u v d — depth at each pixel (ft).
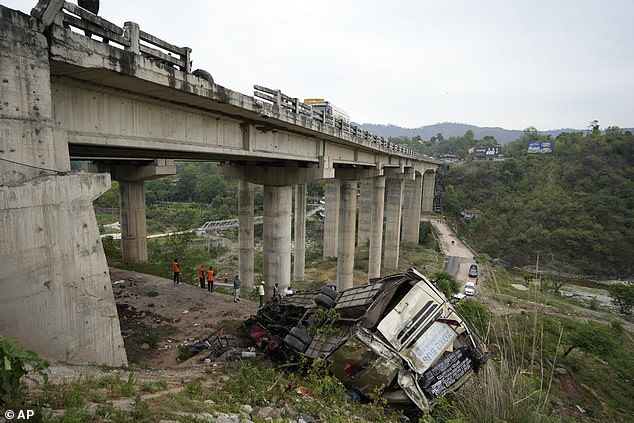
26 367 19.53
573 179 298.97
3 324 20.68
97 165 91.97
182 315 58.39
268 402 23.63
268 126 55.26
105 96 30.73
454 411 26.94
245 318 57.82
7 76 20.65
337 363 30.89
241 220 99.60
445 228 276.62
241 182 98.17
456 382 30.30
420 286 33.12
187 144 41.16
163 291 69.72
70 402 15.61
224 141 47.96
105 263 26.94
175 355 44.14
